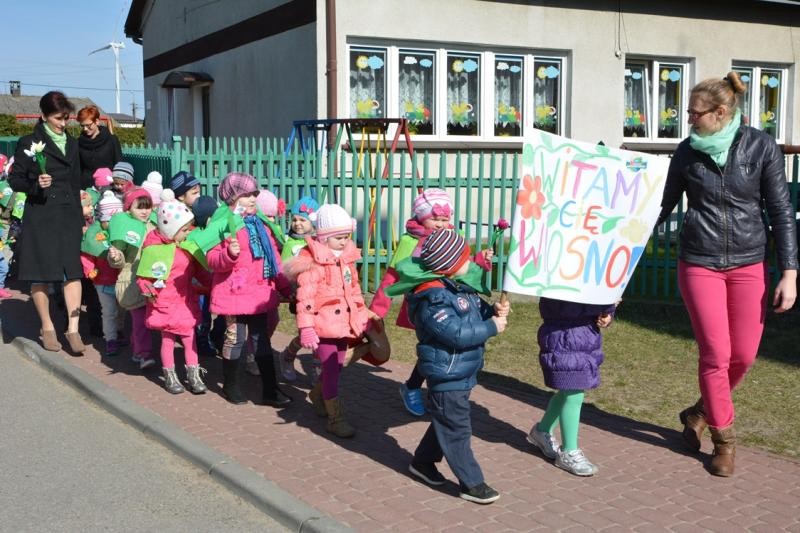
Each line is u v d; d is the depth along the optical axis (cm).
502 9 1309
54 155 710
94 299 798
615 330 845
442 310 422
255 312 584
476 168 1291
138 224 668
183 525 415
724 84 462
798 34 1595
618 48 1416
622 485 458
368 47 1233
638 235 462
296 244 620
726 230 470
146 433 543
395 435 538
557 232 452
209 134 1623
